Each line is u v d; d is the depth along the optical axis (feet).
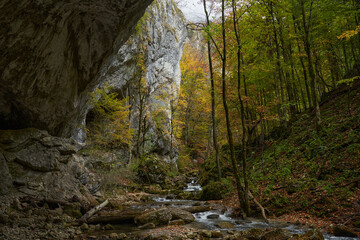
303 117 53.31
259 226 23.73
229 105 59.31
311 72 40.68
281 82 54.54
